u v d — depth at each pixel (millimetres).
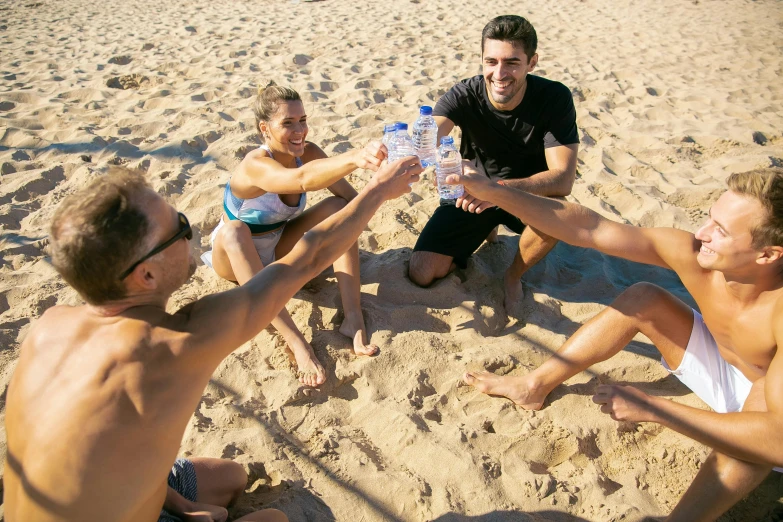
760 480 1889
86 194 1367
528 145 3270
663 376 2789
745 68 7441
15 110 5500
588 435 2473
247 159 2902
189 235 1516
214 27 9125
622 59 7750
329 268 3377
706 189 4430
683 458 2383
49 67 6973
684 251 2162
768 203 1777
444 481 2264
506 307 3227
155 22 9555
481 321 3082
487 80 3072
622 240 2240
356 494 2207
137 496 1428
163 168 4555
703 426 1850
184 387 1443
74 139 4906
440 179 2686
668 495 2277
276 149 2939
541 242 3039
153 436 1412
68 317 1501
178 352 1421
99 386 1371
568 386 2688
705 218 4117
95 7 10859
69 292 3219
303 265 1743
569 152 3135
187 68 6969
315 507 2154
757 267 1906
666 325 2385
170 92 6074
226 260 2986
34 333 1509
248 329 1585
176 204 4145
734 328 2105
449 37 8641
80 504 1357
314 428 2508
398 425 2484
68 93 5969
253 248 2822
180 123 5367
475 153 3486
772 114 5898
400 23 9461
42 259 3506
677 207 4176
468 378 2678
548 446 2438
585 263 3680
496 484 2262
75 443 1347
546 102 3133
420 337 2898
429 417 2559
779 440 1740
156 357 1404
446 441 2408
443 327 3062
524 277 3494
